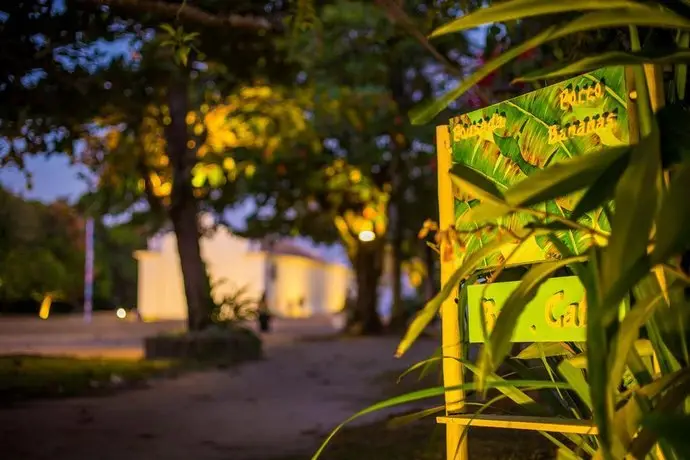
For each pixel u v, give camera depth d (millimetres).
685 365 2275
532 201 2252
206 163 19938
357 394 10961
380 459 5496
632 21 2193
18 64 7215
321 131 22781
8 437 7270
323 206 28797
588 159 2254
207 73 14641
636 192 1976
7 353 19344
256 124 20641
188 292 18469
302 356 19094
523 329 3000
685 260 2686
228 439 7141
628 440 2113
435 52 6742
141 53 9961
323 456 5934
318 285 72688
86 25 7004
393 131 21891
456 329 3338
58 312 54438
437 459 5219
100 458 6230
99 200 19344
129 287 69938
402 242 31078
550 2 2320
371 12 15141
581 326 2832
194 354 17328
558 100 2990
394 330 31172
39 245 53031
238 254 55312
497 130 3230
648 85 2621
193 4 7254
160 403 10023
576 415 2924
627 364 2301
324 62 17766
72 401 10133
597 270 2059
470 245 3254
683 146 2295
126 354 19562
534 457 4973
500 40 6223
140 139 17281
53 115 8375
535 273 2246
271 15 7461
